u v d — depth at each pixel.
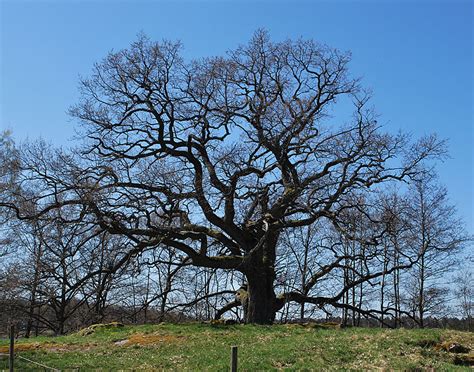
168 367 17.53
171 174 28.02
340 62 30.98
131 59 28.86
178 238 29.38
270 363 17.16
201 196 28.78
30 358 19.89
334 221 29.25
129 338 24.12
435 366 16.41
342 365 16.70
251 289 30.94
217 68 30.47
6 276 38.72
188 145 29.77
